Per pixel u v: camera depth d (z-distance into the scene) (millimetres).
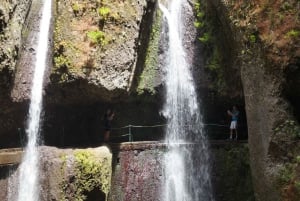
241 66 11773
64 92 13656
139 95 15062
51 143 14859
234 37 12414
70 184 10820
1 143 14492
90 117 15242
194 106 15367
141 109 15547
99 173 11219
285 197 10195
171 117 15414
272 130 10641
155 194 13344
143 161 13430
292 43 10383
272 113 10680
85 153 11281
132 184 13164
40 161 11516
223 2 12727
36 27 14227
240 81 14250
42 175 11320
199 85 15250
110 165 12133
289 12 10594
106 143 13641
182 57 15531
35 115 13922
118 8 13578
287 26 10547
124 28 13492
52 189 10891
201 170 13859
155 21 15656
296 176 10016
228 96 14992
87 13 13391
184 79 15414
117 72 13281
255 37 11203
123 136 15578
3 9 12211
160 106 15594
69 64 12867
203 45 15391
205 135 15508
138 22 13797
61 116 14789
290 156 10289
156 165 13547
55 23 13414
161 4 16203
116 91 13430
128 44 13500
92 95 13711
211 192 13641
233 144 13891
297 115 10781
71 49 13000
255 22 11227
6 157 11773
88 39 13094
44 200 11039
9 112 13828
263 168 10859
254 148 11234
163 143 13789
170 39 15695
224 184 13617
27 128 14125
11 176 11891
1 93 13055
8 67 12508
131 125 15539
